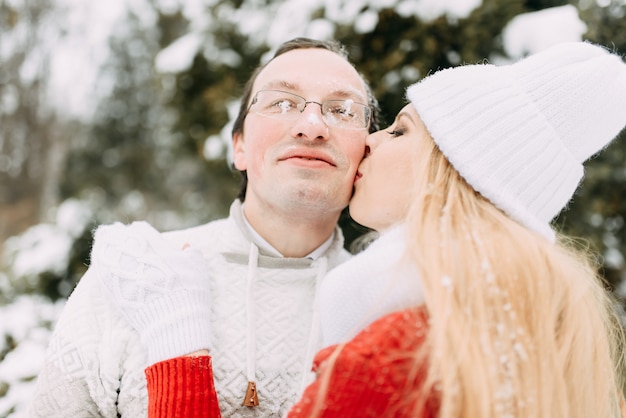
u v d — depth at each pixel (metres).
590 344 0.96
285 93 1.21
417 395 0.81
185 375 1.01
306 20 2.50
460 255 0.90
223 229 1.33
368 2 2.35
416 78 2.35
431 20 2.29
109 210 4.70
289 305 1.22
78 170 6.99
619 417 1.09
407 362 0.83
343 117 1.23
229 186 3.24
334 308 0.98
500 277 0.88
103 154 7.23
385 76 2.38
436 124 1.02
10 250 3.27
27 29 5.08
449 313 0.84
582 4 2.33
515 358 0.85
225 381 1.13
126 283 1.11
